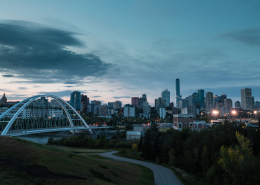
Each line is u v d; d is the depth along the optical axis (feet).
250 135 296.92
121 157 278.05
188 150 252.62
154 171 205.98
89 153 305.32
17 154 124.36
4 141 142.61
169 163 251.80
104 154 296.92
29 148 140.46
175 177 191.42
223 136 284.61
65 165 127.24
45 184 97.35
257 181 162.30
